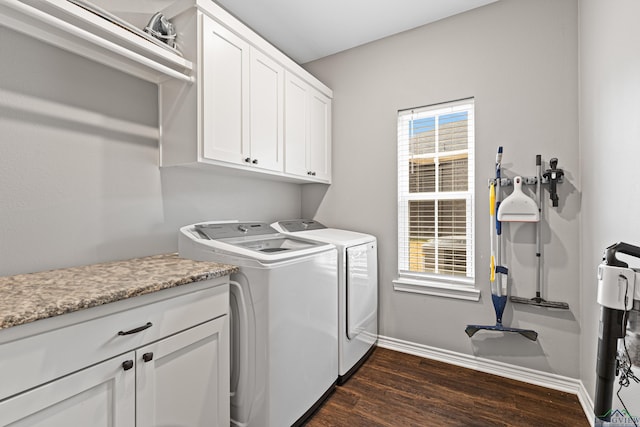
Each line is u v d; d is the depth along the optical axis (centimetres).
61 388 86
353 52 267
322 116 265
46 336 83
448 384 197
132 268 138
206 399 130
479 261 215
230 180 225
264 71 201
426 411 170
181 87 166
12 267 125
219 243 158
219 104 169
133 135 166
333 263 187
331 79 279
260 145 198
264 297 139
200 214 203
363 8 214
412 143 245
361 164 263
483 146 213
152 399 109
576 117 184
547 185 192
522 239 199
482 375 208
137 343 104
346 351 200
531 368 199
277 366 143
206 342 131
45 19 105
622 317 80
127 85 164
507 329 197
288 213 281
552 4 191
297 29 239
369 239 231
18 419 78
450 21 224
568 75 187
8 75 124
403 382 199
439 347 230
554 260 191
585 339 175
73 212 143
